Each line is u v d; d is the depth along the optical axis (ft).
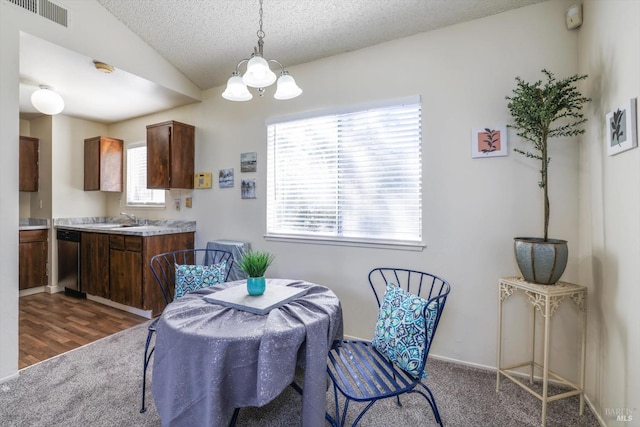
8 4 6.49
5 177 6.40
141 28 8.80
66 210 13.21
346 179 8.57
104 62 8.30
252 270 5.11
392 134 7.96
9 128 6.44
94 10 8.07
